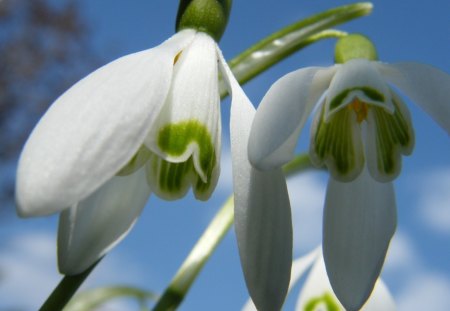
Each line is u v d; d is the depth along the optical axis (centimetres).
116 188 15
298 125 14
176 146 14
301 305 18
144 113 14
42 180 13
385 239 15
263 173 14
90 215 15
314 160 15
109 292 20
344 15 16
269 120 14
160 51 14
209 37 15
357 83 14
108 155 13
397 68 15
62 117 13
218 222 18
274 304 14
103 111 13
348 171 15
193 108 14
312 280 18
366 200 15
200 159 14
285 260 14
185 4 15
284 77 14
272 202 14
